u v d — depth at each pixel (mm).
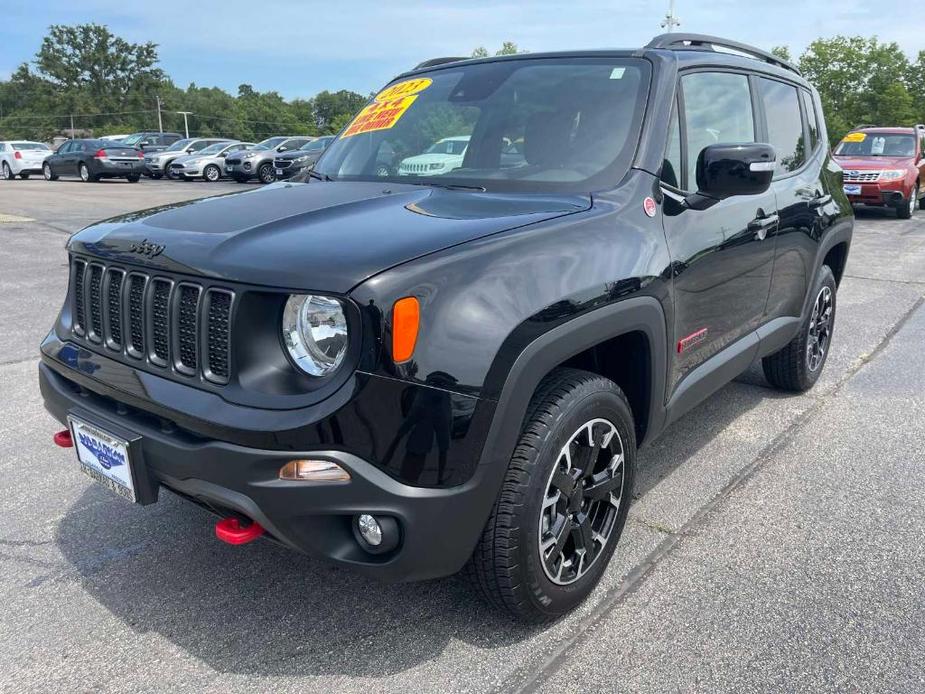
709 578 2746
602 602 2615
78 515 3244
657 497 3381
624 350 2758
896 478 3559
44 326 6262
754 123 3717
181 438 2154
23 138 102688
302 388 2025
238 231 2305
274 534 2074
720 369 3283
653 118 2936
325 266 2018
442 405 1998
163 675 2295
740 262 3314
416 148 3275
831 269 4910
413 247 2102
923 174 15648
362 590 2709
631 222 2643
